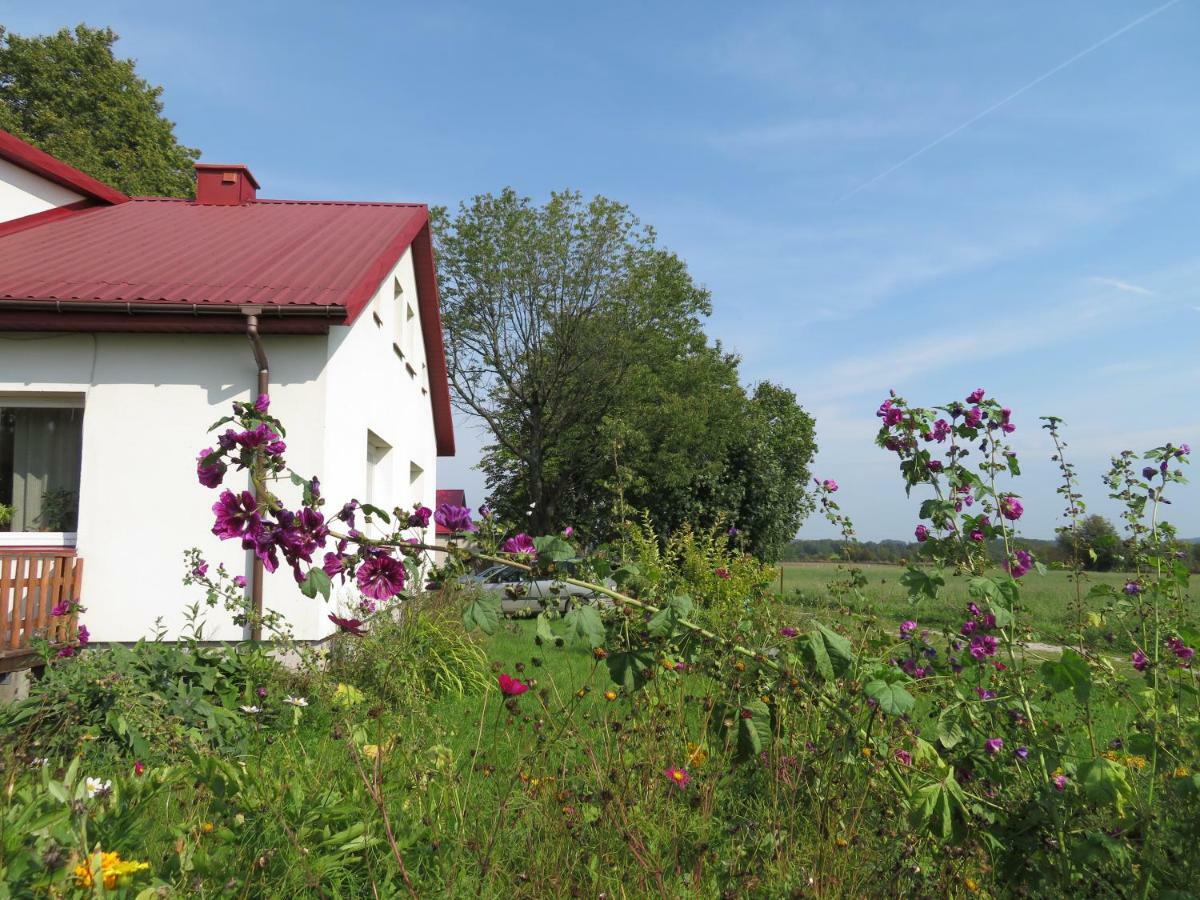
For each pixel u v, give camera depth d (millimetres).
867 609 3881
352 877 2725
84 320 7684
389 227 11742
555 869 2814
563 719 3627
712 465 28594
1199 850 2459
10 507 8227
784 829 3092
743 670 3059
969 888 2740
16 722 4777
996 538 3166
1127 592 3479
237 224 11836
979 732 3078
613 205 29594
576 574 2791
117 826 2576
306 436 7906
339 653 7184
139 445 7879
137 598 7719
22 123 26391
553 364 29844
